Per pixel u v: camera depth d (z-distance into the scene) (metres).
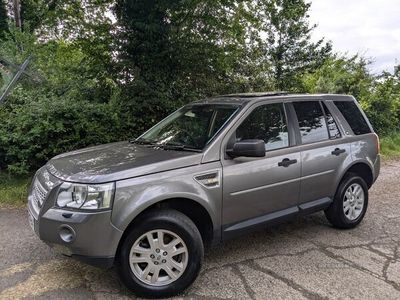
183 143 4.21
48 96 8.55
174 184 3.60
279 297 3.59
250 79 10.96
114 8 9.16
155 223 3.50
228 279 3.92
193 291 3.68
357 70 15.66
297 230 5.30
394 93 14.36
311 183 4.71
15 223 5.42
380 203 6.68
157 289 3.53
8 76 9.16
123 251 3.45
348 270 4.14
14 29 11.76
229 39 10.00
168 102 8.55
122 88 8.70
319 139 4.89
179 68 9.24
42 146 7.29
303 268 4.17
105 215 3.31
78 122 7.50
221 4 9.36
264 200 4.23
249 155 3.84
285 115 4.65
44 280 3.86
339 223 5.24
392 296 3.64
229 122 4.17
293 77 18.47
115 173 3.44
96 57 9.32
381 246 4.80
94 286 3.75
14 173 7.24
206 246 4.00
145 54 8.81
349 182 5.21
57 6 9.68
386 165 10.17
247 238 5.00
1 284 3.77
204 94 9.64
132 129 8.23
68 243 3.34
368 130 5.62
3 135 7.05
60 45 10.25
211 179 3.81
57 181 3.52
